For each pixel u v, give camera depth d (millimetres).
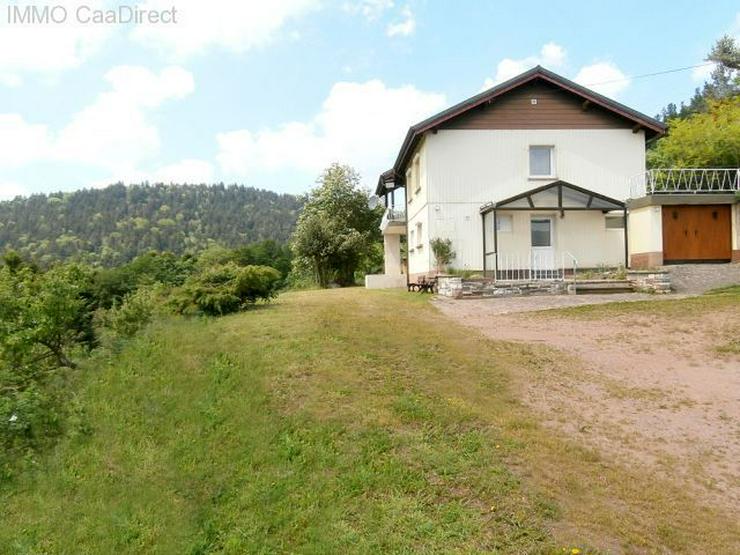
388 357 8758
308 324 10508
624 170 20953
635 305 13930
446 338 10289
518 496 5188
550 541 4629
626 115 20578
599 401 7785
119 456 6590
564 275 18984
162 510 5551
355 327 10477
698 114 30688
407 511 4992
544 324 12305
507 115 20703
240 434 6500
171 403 7508
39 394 7902
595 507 5137
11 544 5398
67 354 9898
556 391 8086
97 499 5910
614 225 20688
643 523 4965
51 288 9898
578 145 20844
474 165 20594
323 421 6480
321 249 32250
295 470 5684
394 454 5844
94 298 11602
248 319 11094
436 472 5543
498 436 6312
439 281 18031
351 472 5562
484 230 19953
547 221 20688
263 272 12648
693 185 21141
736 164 24688
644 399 7887
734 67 36562
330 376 7711
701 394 8086
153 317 10727
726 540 4832
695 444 6586
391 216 27469
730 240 19844
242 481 5684
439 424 6500
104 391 8039
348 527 4859
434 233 20469
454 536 4688
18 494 6199
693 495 5516
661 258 19344
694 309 12984
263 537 4895
